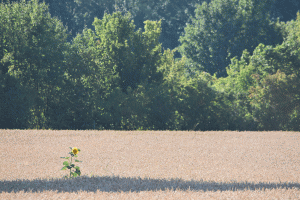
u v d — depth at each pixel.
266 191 23.84
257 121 111.88
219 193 22.77
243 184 27.23
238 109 113.19
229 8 189.00
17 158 46.22
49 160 44.72
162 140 69.50
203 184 26.92
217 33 190.12
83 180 27.56
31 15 116.62
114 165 40.91
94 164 41.44
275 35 180.62
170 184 26.41
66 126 110.75
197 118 113.12
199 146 61.69
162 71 131.50
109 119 111.31
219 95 114.81
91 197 20.83
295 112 110.56
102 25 140.50
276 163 44.72
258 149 58.88
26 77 112.19
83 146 59.09
